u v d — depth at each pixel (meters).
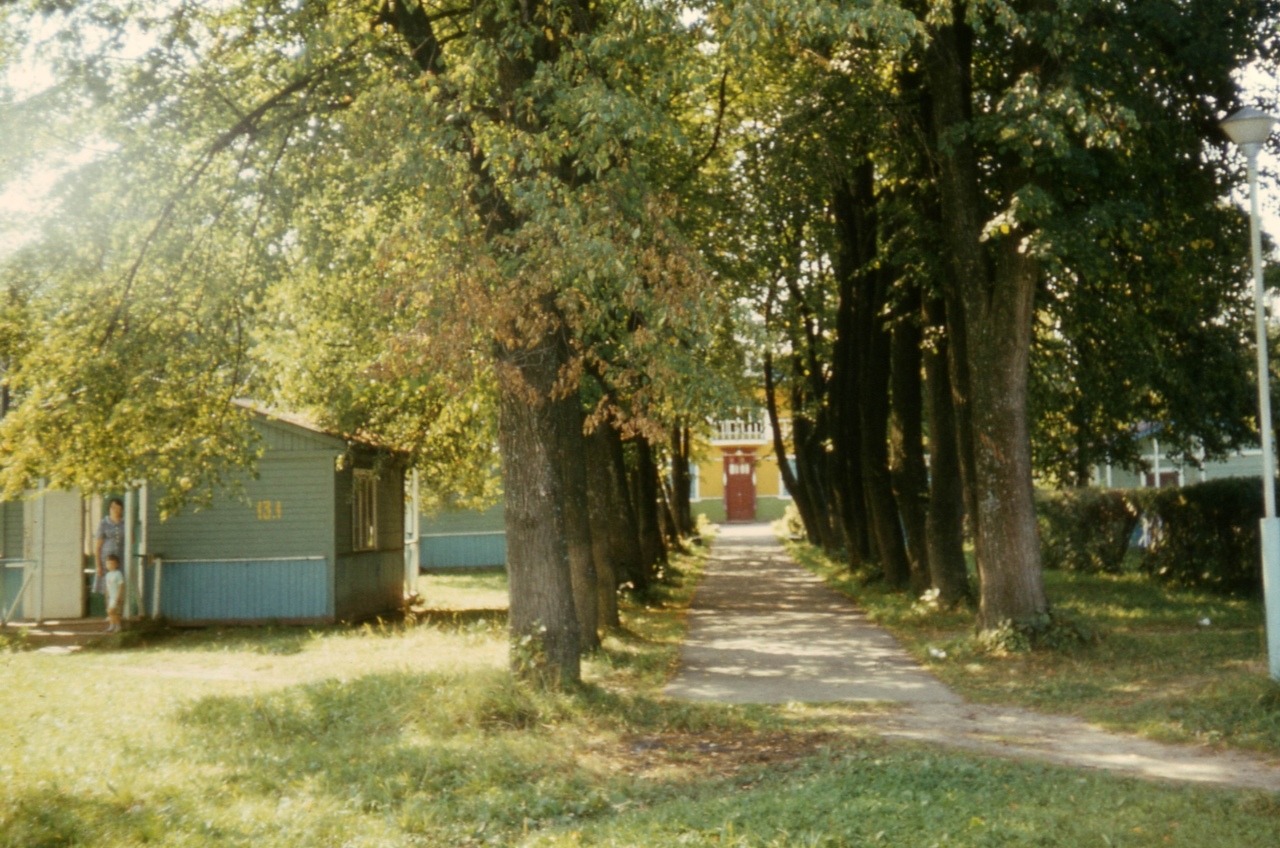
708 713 11.91
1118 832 7.27
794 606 25.19
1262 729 10.48
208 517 22.64
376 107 11.62
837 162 19.00
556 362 13.03
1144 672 14.20
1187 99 16.58
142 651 18.91
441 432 24.23
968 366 18.78
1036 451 29.95
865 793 8.32
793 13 10.61
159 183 14.22
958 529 22.69
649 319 10.84
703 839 7.29
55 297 13.72
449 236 11.02
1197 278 19.20
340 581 22.78
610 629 19.22
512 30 12.02
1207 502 24.62
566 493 16.78
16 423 13.59
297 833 7.63
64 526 22.30
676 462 50.25
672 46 11.92
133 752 9.98
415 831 7.86
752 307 20.31
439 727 10.96
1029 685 13.93
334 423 22.69
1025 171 15.98
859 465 31.92
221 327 14.30
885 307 23.50
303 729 11.16
